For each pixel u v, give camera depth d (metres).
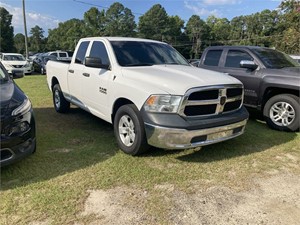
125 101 4.45
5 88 3.95
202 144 3.88
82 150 4.49
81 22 89.44
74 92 5.95
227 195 3.31
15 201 3.06
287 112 5.62
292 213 3.00
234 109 4.34
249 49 6.50
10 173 3.67
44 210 2.91
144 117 3.87
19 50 90.00
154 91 3.80
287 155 4.51
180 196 3.26
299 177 3.79
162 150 4.54
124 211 2.95
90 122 6.17
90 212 2.91
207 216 2.90
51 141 4.88
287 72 5.69
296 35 19.83
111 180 3.56
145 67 4.64
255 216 2.93
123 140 4.40
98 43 5.28
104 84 4.75
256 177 3.76
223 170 3.93
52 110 7.31
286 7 19.52
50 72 7.14
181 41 94.62
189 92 3.70
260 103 6.09
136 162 4.09
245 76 6.28
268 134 5.53
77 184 3.44
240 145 4.90
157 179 3.62
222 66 6.92
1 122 3.31
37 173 3.69
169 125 3.66
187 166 4.02
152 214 2.91
